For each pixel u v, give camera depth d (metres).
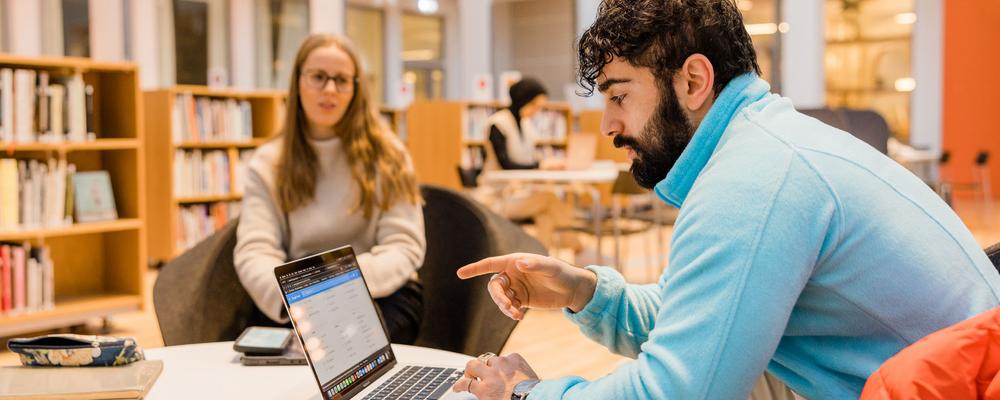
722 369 1.07
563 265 1.49
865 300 1.14
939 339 0.97
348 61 2.59
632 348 1.56
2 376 1.46
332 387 1.41
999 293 1.18
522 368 1.35
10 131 4.28
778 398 1.42
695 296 1.11
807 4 12.65
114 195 4.93
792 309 1.20
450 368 1.65
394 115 9.45
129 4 8.91
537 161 6.61
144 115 6.75
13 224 4.33
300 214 2.58
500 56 14.59
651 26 1.24
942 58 12.93
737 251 1.09
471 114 9.16
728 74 1.25
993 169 12.86
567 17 14.02
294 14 10.95
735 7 1.27
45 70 4.63
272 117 7.19
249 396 1.52
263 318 2.55
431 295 2.66
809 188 1.11
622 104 1.30
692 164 1.26
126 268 4.86
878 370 1.02
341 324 1.53
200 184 6.84
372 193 2.58
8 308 4.28
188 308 2.35
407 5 12.64
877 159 1.21
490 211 2.66
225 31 10.20
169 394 1.53
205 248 2.50
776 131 1.17
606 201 9.16
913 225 1.15
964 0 12.73
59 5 8.34
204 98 6.87
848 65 13.27
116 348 1.56
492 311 2.34
